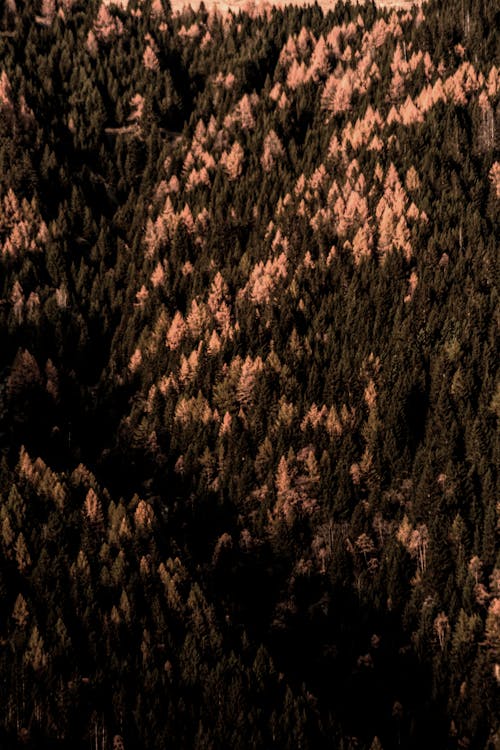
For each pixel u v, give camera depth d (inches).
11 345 4503.0
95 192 5531.5
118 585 3444.9
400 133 5536.4
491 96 5664.4
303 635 3503.9
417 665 3361.2
